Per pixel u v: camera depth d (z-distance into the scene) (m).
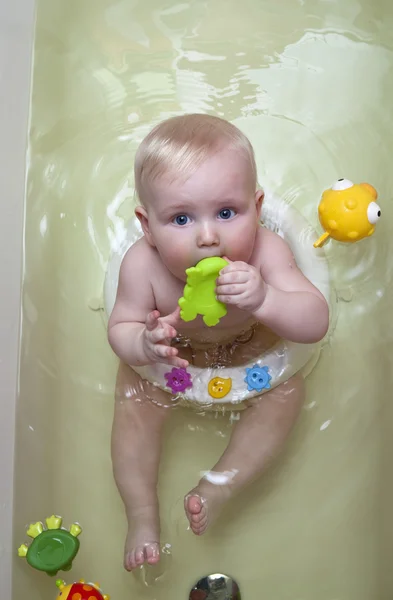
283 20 1.38
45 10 1.36
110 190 1.28
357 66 1.35
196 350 1.06
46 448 1.15
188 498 0.98
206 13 1.39
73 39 1.37
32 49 1.33
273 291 0.92
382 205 1.25
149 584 1.06
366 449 1.13
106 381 1.18
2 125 1.25
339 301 1.20
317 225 1.23
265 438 1.01
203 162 0.88
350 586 1.08
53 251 1.24
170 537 1.07
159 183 0.89
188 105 1.34
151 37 1.38
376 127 1.30
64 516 1.11
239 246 0.90
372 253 1.22
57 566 0.93
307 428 1.14
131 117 1.33
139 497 1.01
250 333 1.06
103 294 1.17
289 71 1.35
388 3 1.36
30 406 1.16
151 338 0.89
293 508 1.11
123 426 1.04
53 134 1.31
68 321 1.21
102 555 1.08
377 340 1.18
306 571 1.08
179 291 1.01
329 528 1.10
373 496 1.11
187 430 1.09
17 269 1.21
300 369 1.05
